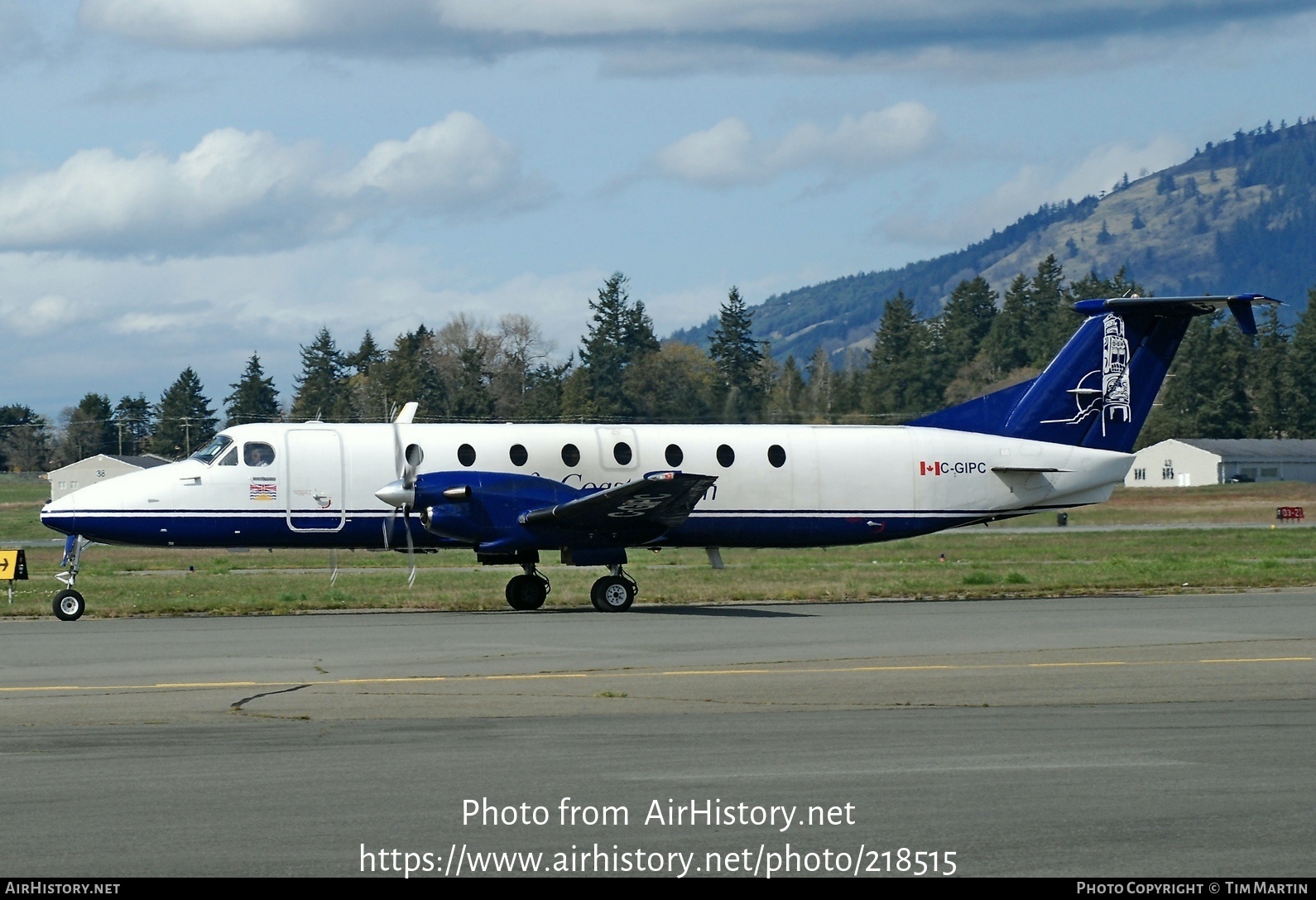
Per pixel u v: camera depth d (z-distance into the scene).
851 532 61.66
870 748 24.53
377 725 26.89
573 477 58.16
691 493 53.31
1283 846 18.19
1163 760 23.44
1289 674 34.22
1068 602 58.41
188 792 21.09
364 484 56.69
